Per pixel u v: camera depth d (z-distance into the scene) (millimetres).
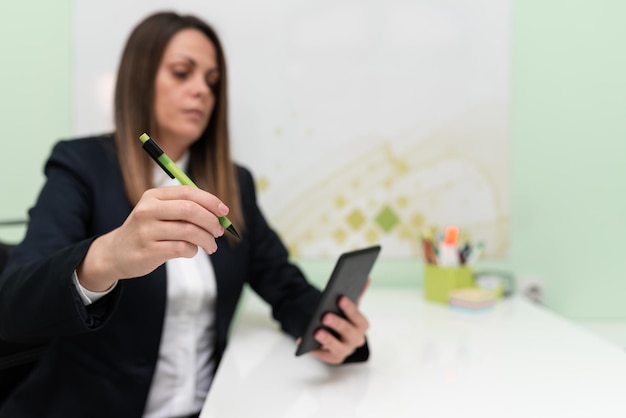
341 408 486
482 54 1070
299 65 1080
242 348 691
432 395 515
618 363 608
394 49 1076
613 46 1063
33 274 494
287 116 1085
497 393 519
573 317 1084
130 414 646
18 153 1074
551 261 1085
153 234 433
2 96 1068
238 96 1083
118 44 1060
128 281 664
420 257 1100
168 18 800
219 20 1072
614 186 1072
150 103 766
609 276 1078
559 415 464
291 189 1096
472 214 1090
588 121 1070
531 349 666
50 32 1066
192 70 791
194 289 726
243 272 818
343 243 1102
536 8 1063
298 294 791
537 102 1072
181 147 840
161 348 703
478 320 823
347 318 606
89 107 1064
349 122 1086
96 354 651
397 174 1091
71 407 626
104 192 709
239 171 937
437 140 1084
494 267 1088
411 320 821
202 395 730
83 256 467
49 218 638
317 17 1075
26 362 708
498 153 1079
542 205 1081
